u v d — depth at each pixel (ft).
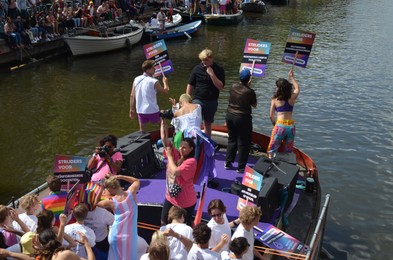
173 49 96.27
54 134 52.80
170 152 20.24
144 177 26.96
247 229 18.49
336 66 78.59
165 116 24.90
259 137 32.55
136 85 28.32
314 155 46.57
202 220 22.29
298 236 23.27
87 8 97.25
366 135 51.24
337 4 156.25
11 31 76.23
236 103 26.40
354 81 70.13
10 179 42.91
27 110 59.67
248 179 21.63
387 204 38.24
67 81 72.02
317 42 97.25
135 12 112.06
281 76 72.74
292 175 24.64
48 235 16.49
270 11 145.18
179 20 114.52
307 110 58.23
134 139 27.48
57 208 21.15
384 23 118.62
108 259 18.81
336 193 39.68
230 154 28.19
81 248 18.70
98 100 63.93
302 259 20.11
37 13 83.51
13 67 76.74
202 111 27.89
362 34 105.29
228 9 127.75
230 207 23.36
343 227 34.96
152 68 28.32
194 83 28.04
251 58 29.01
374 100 61.87
